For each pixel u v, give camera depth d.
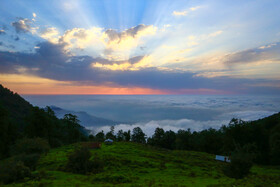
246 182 20.20
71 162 29.58
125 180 23.89
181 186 19.92
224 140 66.06
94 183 21.66
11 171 20.73
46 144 34.91
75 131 98.44
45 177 23.14
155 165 39.44
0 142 52.62
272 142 53.06
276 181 21.28
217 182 24.47
